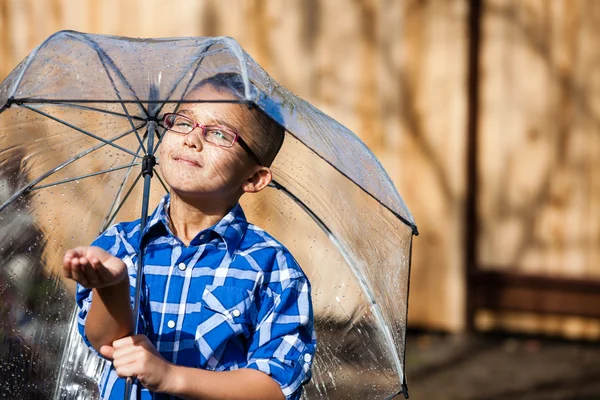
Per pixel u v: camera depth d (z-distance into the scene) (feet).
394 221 10.27
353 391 10.88
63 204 11.15
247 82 8.38
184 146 9.57
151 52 9.27
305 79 25.09
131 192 11.82
